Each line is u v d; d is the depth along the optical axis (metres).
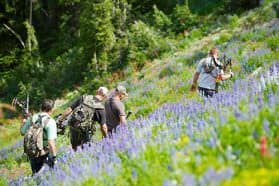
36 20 51.97
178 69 23.31
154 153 5.80
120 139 7.85
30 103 36.84
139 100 19.61
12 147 20.09
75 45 45.00
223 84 13.98
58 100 35.12
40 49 49.06
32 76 42.22
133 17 38.44
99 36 32.62
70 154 9.10
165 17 35.50
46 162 9.49
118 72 31.39
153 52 31.28
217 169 4.55
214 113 6.99
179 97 17.17
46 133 9.58
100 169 6.28
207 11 35.84
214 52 12.34
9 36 51.44
